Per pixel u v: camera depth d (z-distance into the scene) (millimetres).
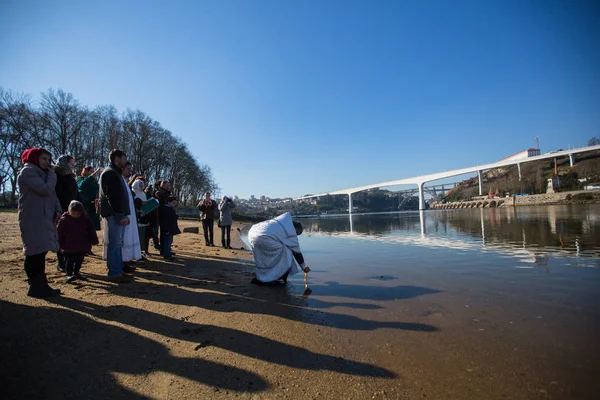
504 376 2133
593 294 3881
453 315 3344
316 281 5203
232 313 3506
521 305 3578
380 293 4328
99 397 1885
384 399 1908
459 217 32750
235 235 16422
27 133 32969
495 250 8031
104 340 2660
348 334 2926
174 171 52219
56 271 5215
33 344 2484
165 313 3414
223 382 2096
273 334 2926
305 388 2041
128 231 5367
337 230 20891
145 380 2096
